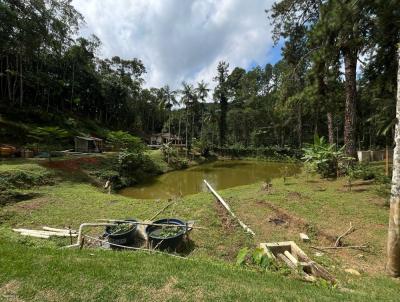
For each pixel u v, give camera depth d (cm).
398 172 421
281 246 530
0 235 616
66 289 302
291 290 338
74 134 2895
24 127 2369
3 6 2064
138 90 5341
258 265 446
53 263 359
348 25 1024
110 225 600
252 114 4400
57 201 988
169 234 578
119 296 295
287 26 1644
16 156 1841
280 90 1672
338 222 673
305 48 1638
